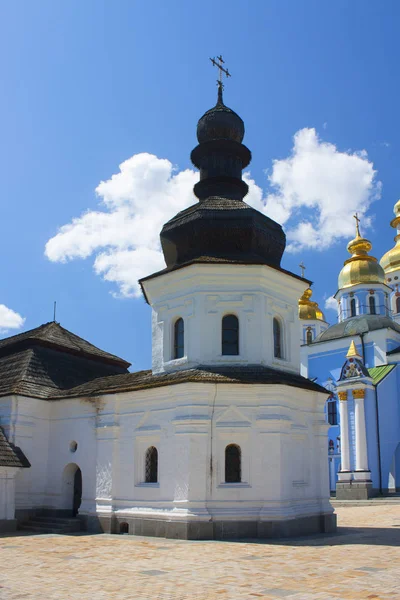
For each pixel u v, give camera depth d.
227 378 21.31
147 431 22.69
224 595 11.45
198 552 17.20
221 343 23.09
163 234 25.83
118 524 22.78
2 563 15.95
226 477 21.05
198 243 24.58
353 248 59.00
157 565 15.12
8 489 24.55
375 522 26.77
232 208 24.73
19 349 30.80
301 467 22.53
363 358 51.75
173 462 21.45
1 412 26.59
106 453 23.92
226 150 27.70
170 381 21.62
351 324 54.31
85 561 16.06
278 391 21.39
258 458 21.02
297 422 22.58
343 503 39.81
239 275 23.44
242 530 20.31
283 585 12.27
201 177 27.88
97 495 23.86
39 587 12.56
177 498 20.80
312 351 55.66
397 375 48.69
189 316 23.47
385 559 15.49
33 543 20.34
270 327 23.67
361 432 43.62
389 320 54.06
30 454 26.22
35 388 27.38
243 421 21.28
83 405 25.73
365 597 11.06
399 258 64.12
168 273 24.22
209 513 20.33
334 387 52.91
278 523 20.28
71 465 26.05
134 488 22.69
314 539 20.00
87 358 32.25
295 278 24.84
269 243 25.11
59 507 25.75
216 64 30.02
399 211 65.31
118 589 12.22
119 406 24.09
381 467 44.59
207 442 20.98
